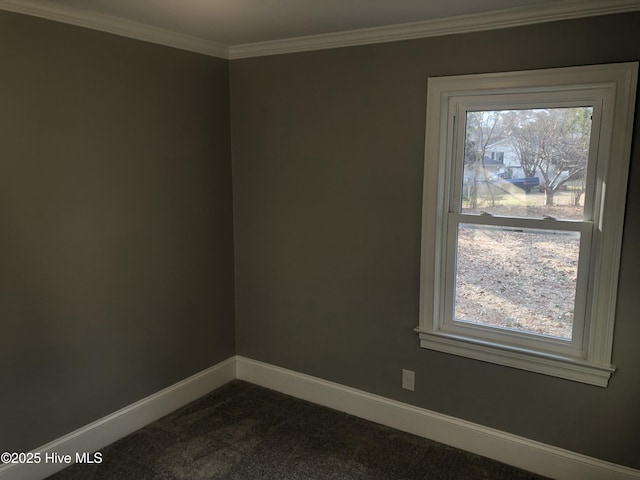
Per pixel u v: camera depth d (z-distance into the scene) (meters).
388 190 2.65
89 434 2.55
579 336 2.31
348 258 2.85
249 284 3.31
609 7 1.99
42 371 2.33
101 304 2.55
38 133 2.20
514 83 2.23
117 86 2.50
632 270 2.11
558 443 2.38
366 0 2.04
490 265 2.49
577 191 2.23
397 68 2.52
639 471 2.22
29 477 2.31
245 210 3.23
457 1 2.04
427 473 2.43
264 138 3.05
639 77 1.98
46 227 2.27
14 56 2.09
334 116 2.76
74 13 2.24
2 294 2.15
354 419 2.93
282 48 2.84
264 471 2.43
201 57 2.92
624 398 2.20
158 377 2.91
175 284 2.95
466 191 2.51
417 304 2.67
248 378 3.42
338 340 2.98
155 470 2.43
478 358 2.52
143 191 2.69
